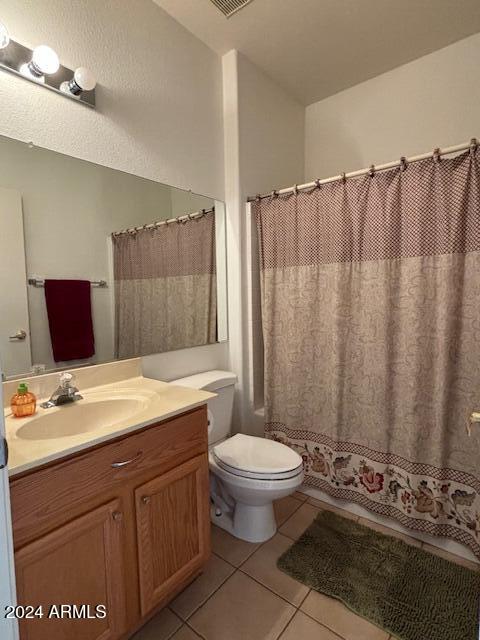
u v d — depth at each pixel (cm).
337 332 175
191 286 192
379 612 125
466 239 142
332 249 178
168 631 119
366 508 176
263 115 218
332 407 182
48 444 91
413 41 192
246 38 188
